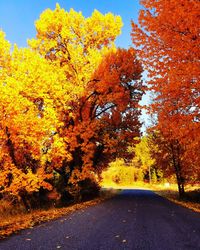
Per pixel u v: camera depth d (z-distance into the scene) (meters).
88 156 23.39
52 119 16.78
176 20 11.66
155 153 31.53
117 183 79.81
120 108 25.44
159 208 17.78
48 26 24.52
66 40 24.88
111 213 14.56
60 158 18.70
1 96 14.79
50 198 20.28
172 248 6.80
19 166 17.30
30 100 17.09
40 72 16.83
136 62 25.66
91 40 25.89
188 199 26.09
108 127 26.86
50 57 25.34
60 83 19.23
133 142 27.81
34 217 12.84
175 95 12.99
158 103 13.91
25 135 15.69
